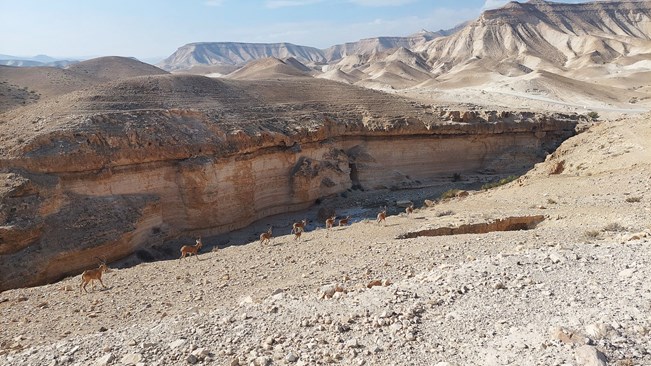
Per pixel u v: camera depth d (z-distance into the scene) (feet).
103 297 59.67
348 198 163.43
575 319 28.73
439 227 82.99
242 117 151.33
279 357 30.42
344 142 177.68
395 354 29.04
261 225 139.64
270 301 41.88
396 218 102.53
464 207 104.68
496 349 27.09
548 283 35.94
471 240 65.82
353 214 141.79
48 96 215.72
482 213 91.97
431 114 193.88
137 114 128.47
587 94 352.08
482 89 372.79
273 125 153.89
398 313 34.30
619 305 29.86
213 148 130.62
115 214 106.83
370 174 175.73
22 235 88.22
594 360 23.13
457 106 230.48
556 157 143.02
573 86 375.25
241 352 31.60
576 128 206.49
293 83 204.54
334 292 42.52
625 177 99.91
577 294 32.96
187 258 78.74
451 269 43.57
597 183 101.71
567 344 25.52
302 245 80.18
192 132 131.64
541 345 25.95
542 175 128.47
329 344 31.32
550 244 56.03
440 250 60.85
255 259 73.15
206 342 33.55
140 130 121.19
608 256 40.50
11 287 83.61
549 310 31.14
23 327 51.24
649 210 74.33
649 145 115.44
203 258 77.51
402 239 74.59
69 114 124.36
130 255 106.73
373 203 156.35
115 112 127.34
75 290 63.62
